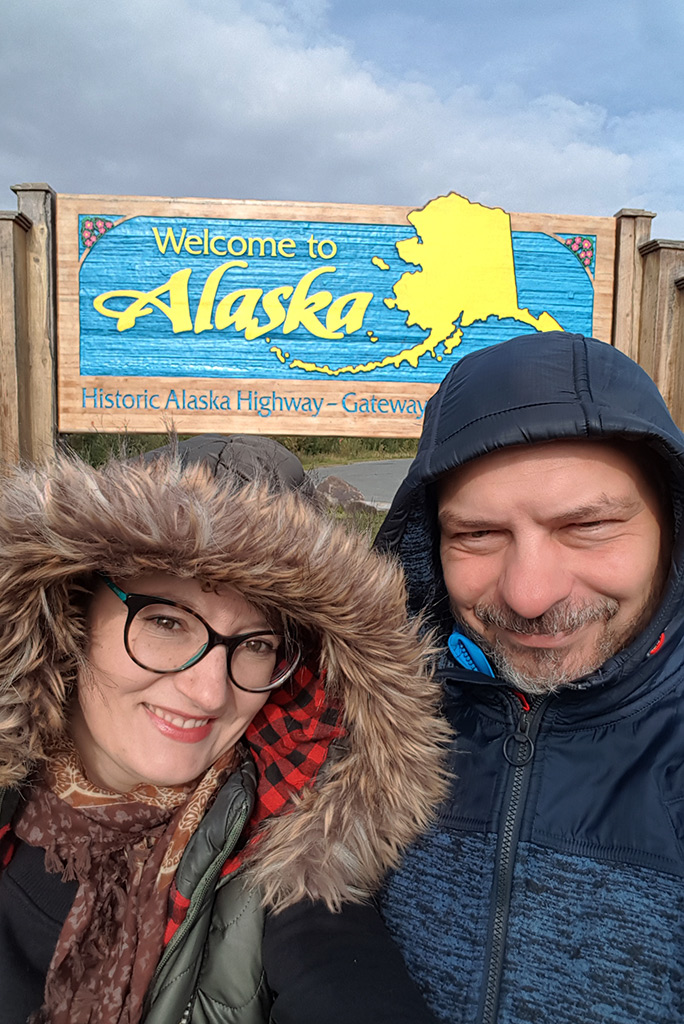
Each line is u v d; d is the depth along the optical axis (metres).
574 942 0.87
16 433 2.84
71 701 0.96
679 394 3.08
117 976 0.88
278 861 0.95
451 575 1.03
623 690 0.93
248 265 3.09
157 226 3.05
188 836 0.94
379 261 3.14
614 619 0.93
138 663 0.87
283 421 3.13
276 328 3.12
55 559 0.85
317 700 1.01
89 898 0.90
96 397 3.05
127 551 0.84
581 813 0.93
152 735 0.89
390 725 0.97
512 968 0.89
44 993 0.87
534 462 0.88
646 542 0.91
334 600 0.92
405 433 3.18
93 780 0.96
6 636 0.88
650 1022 0.82
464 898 0.95
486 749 1.03
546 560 0.90
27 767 0.91
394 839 1.00
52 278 2.99
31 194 2.95
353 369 3.15
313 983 0.86
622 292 3.20
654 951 0.84
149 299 3.05
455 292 3.17
